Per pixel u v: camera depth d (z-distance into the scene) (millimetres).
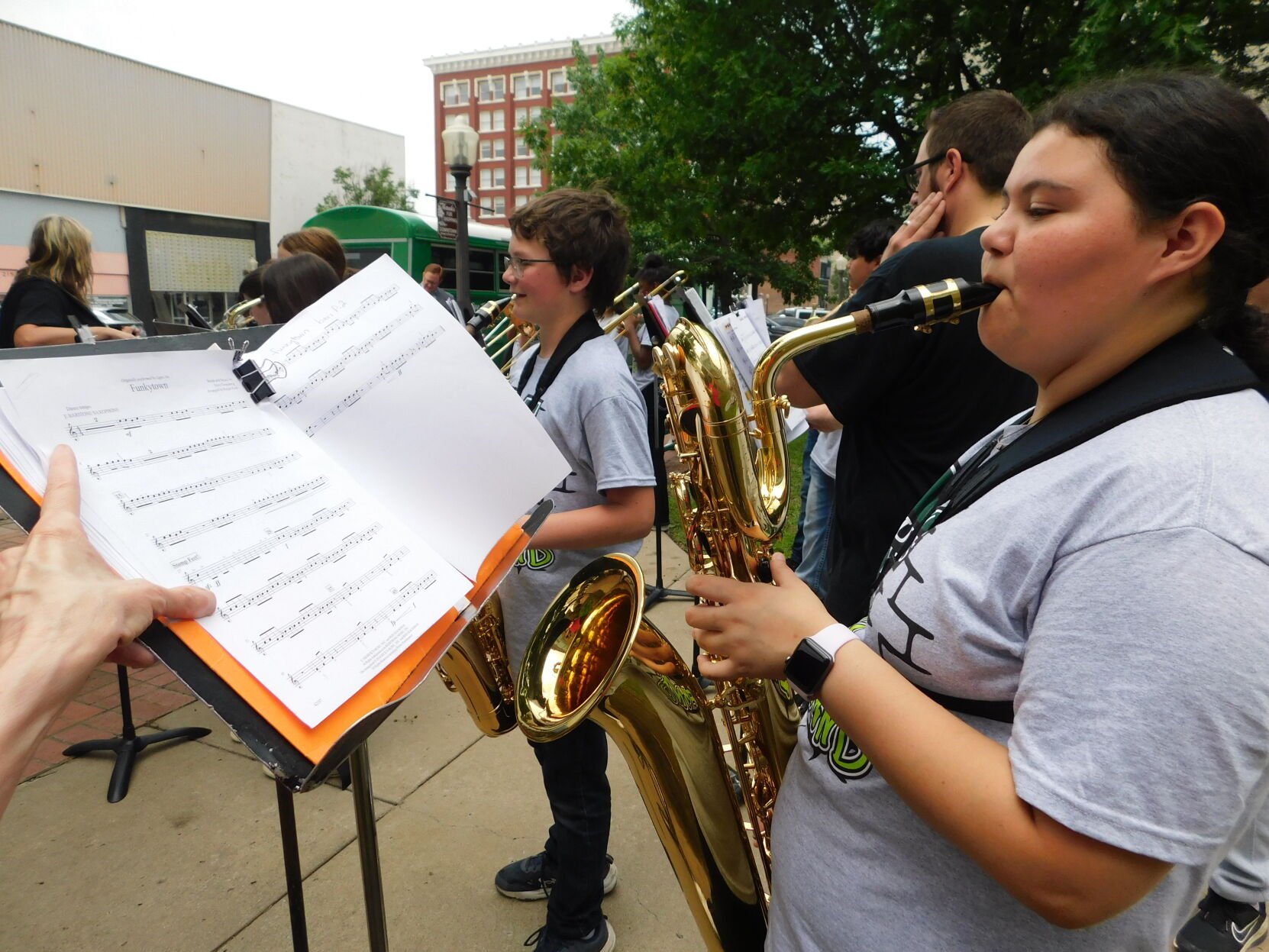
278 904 2035
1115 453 674
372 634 806
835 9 7129
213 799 2461
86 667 633
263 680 727
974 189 1668
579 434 1662
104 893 2059
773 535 1191
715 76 8188
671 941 1929
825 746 950
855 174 7180
